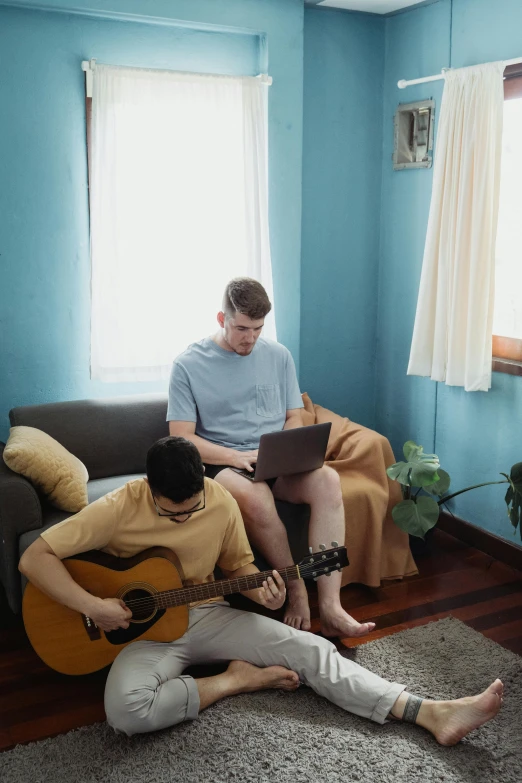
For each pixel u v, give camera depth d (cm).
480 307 316
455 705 213
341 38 365
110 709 210
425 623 279
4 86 305
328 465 314
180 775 201
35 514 259
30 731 221
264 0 331
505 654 255
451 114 317
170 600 228
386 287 394
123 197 324
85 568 225
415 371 346
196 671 248
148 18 314
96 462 310
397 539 317
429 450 372
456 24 332
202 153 334
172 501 216
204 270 342
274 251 359
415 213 368
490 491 338
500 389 327
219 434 296
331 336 393
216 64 339
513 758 207
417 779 199
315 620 281
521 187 317
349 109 375
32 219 319
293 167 355
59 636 227
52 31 308
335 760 206
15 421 304
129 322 333
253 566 243
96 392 343
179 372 295
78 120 319
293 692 235
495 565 329
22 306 324
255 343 303
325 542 271
